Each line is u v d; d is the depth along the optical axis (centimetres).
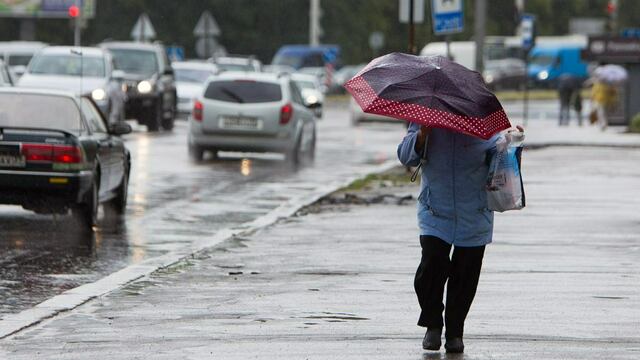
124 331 2305
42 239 3628
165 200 4759
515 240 3600
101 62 7906
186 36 18712
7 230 3794
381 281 2891
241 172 6062
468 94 2061
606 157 6956
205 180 5594
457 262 2153
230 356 2089
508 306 2559
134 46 9431
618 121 10194
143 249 3481
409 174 5956
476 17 7456
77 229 3866
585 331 2305
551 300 2631
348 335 2267
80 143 3778
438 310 2139
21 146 3731
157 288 2800
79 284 2888
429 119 2042
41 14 15562
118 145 4228
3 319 2427
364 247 3484
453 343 2133
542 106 15812
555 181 5494
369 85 2081
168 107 9419
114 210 4300
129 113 9081
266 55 19988
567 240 3606
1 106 3928
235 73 6856
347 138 9250
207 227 3991
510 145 2095
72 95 4009
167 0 18612
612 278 2936
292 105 6656
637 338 2247
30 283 2888
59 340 2227
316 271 3052
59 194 3741
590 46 10250
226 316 2455
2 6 15550
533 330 2314
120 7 17925
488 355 2105
